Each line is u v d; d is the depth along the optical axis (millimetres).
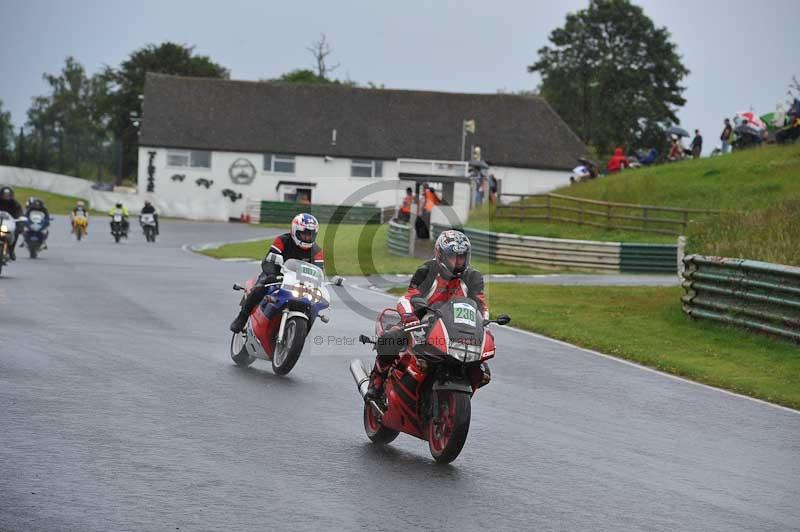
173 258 97812
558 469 24297
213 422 26828
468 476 23016
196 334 44875
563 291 73000
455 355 23375
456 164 135500
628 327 56594
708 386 40125
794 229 67500
